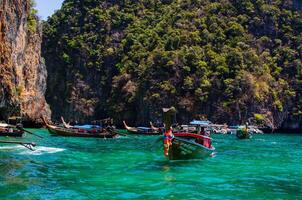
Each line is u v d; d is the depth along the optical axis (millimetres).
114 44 144375
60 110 142375
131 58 131250
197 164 27141
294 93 114250
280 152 41125
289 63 119875
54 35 154625
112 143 48656
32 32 88312
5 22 69625
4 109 71562
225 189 18938
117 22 150250
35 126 87000
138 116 116312
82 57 143375
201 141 29953
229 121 104875
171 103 109000
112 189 18375
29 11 89250
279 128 114500
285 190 19016
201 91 106875
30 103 83688
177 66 112562
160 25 136375
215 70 111938
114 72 136875
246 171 24969
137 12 154250
